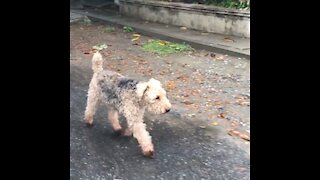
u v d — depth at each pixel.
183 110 3.88
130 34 7.18
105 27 7.85
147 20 8.05
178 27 7.29
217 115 3.75
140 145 2.98
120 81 3.08
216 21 6.62
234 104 4.00
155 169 2.80
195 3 7.62
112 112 3.31
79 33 7.32
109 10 9.55
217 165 2.87
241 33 6.30
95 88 3.33
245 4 6.62
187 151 3.07
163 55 5.78
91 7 9.84
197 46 6.07
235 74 4.89
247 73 4.90
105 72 3.26
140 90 2.84
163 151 3.06
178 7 7.24
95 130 3.41
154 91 2.88
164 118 3.69
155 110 2.91
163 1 7.81
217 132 3.40
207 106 3.97
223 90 4.40
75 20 8.39
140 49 6.13
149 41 6.58
